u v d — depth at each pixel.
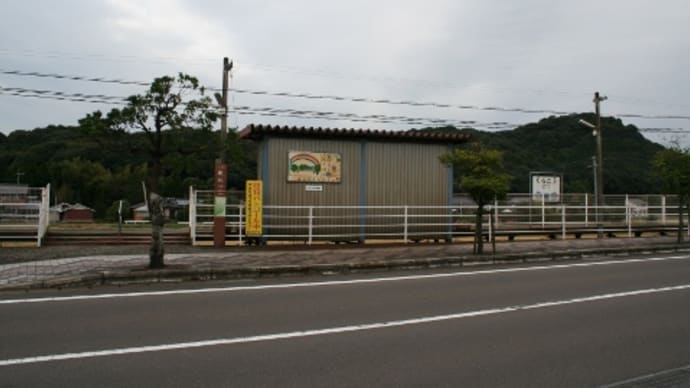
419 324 6.32
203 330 5.89
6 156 60.44
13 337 5.52
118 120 9.22
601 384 4.38
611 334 5.97
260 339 5.56
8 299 7.52
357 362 4.85
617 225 18.77
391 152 15.35
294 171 14.48
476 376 4.53
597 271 11.02
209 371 4.54
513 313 6.98
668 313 7.05
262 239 14.05
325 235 14.62
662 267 11.68
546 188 22.70
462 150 12.77
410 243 15.05
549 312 7.06
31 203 13.59
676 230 20.05
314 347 5.31
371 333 5.88
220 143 10.19
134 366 4.64
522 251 13.43
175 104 9.44
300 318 6.54
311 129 14.23
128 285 8.84
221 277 9.62
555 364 4.88
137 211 48.00
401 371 4.62
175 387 4.15
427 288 8.82
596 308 7.34
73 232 14.30
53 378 4.32
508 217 17.81
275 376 4.44
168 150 9.86
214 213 13.75
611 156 43.22
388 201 15.27
